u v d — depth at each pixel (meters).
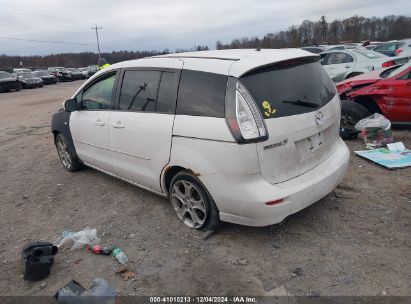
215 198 3.51
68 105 5.28
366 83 7.53
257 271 3.25
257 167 3.24
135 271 3.38
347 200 4.40
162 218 4.29
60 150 6.27
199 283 3.16
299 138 3.48
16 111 15.69
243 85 3.30
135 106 4.33
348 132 6.81
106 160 4.98
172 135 3.76
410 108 6.67
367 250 3.43
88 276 3.36
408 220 3.89
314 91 3.78
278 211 3.29
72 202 4.98
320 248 3.50
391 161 5.46
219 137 3.33
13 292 3.24
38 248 3.47
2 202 5.21
